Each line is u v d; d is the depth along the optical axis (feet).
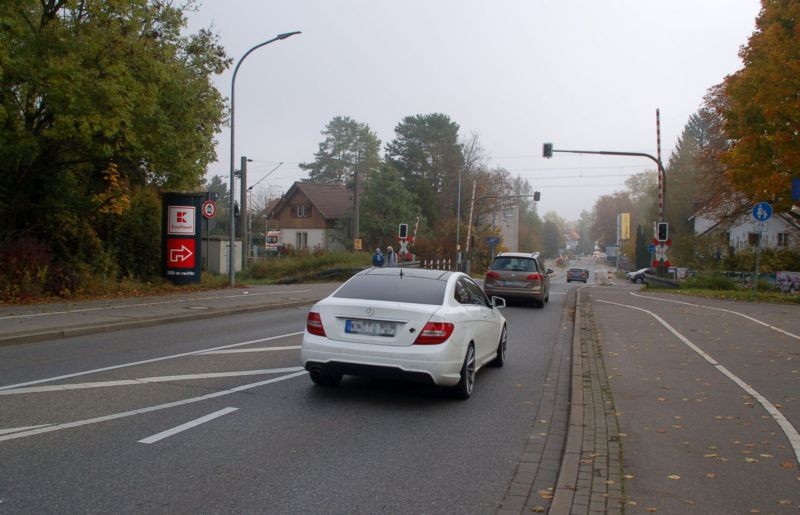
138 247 77.00
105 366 30.35
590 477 16.57
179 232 74.59
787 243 136.05
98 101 56.85
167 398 24.32
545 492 16.01
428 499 15.46
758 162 73.26
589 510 14.46
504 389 28.14
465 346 25.30
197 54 75.25
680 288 92.79
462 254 192.95
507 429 21.81
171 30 69.21
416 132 222.07
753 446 19.20
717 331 45.91
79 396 24.29
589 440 19.75
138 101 59.62
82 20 60.34
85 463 17.19
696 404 24.39
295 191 212.43
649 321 52.08
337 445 19.47
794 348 38.19
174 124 67.67
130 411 22.39
